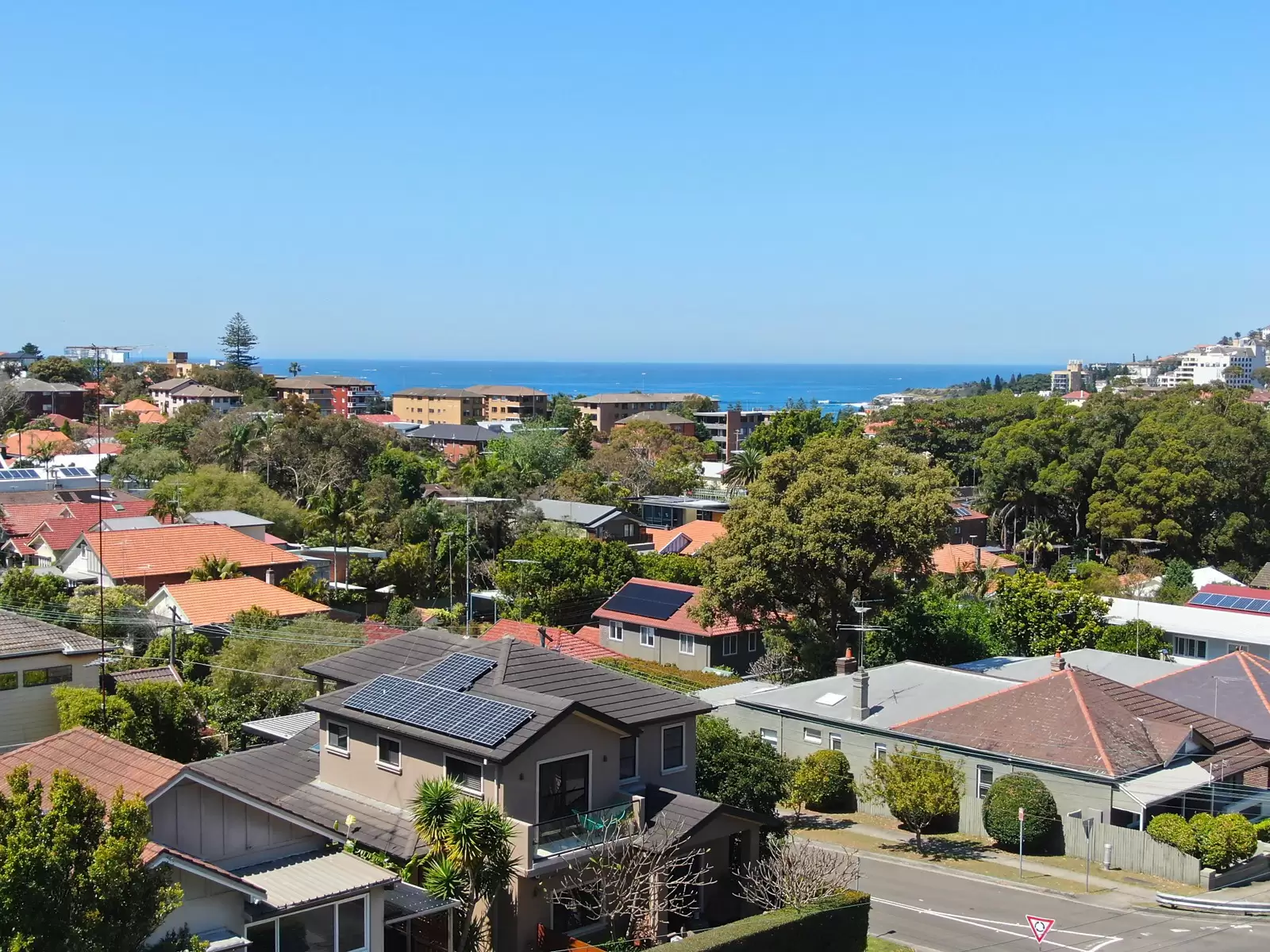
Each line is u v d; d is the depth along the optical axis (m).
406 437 139.75
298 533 87.75
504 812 23.84
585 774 25.58
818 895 26.31
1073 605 60.34
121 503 82.75
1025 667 51.31
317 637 48.75
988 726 38.78
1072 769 35.44
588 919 25.22
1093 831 34.88
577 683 27.70
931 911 30.25
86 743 22.02
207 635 53.62
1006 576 65.00
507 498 87.12
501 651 27.91
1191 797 35.31
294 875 20.78
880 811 40.12
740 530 56.75
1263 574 85.06
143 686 33.50
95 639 36.81
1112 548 100.62
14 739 33.44
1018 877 33.44
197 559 65.44
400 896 22.75
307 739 30.00
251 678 43.88
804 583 57.31
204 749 34.69
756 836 27.78
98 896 14.36
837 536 54.78
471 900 22.11
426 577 76.56
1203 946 27.55
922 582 59.19
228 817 21.02
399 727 25.59
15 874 13.65
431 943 23.83
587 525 91.56
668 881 25.02
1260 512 99.00
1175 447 96.56
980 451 125.62
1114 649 59.09
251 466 104.50
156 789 19.66
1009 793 35.91
